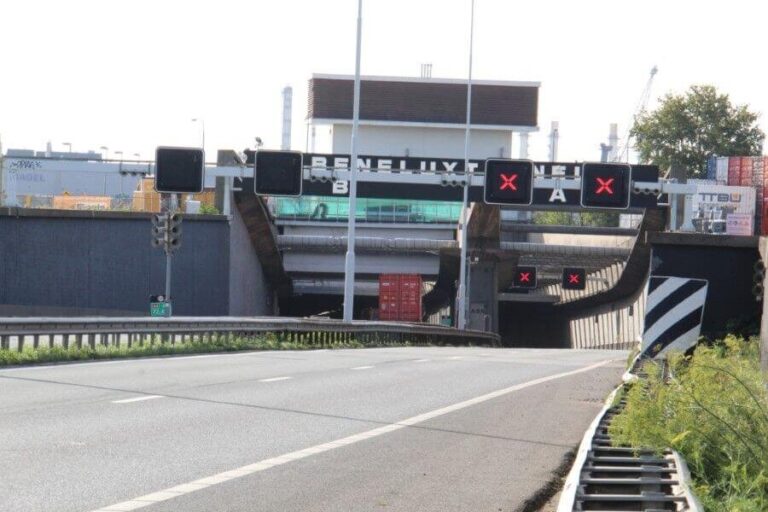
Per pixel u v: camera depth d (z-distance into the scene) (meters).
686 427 19.67
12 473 19.67
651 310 37.28
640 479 17.14
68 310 105.75
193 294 113.62
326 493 18.59
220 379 41.72
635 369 34.16
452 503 18.08
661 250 37.34
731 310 36.88
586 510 15.48
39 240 104.38
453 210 156.75
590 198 83.69
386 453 23.52
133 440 24.34
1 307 102.88
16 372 42.53
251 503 17.50
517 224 148.62
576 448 25.03
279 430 26.86
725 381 22.09
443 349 83.50
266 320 72.12
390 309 142.88
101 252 107.44
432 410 32.50
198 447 23.58
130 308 109.56
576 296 183.00
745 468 17.98
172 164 76.75
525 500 18.48
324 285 170.38
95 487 18.48
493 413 32.06
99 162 97.62
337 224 154.88
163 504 17.20
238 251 123.00
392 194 144.88
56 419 27.70
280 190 78.44
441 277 162.38
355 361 58.16
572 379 46.69
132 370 45.03
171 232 73.38
